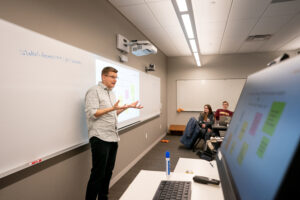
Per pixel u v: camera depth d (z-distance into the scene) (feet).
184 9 6.17
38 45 4.33
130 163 9.95
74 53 5.52
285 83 1.05
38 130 4.34
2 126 3.57
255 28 10.77
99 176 5.50
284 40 13.08
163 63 17.34
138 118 10.80
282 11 8.59
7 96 3.66
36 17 4.40
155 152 12.79
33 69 4.20
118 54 8.58
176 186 2.79
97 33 6.93
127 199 2.65
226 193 1.58
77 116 5.65
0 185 3.68
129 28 9.84
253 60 16.87
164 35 12.11
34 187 4.40
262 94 1.41
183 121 18.74
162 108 17.21
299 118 0.79
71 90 5.40
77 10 5.84
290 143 0.79
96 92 5.55
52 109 4.73
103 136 5.50
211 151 5.70
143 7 8.36
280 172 0.79
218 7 8.21
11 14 3.81
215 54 17.71
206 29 10.93
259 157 1.11
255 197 0.99
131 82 9.77
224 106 14.26
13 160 3.78
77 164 5.83
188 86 18.49
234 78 17.37
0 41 3.53
